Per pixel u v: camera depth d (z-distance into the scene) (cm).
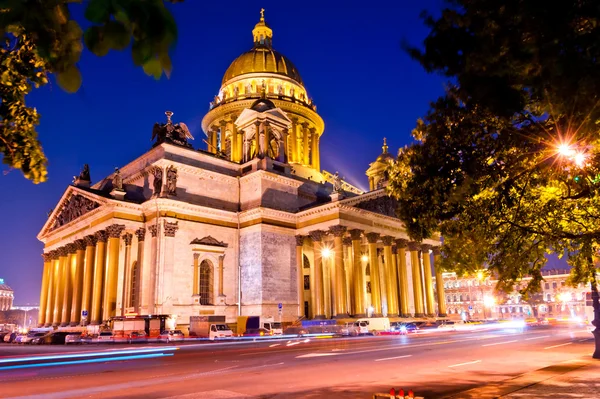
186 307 6381
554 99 920
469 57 960
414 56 1124
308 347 4175
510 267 1747
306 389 1955
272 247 7012
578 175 1420
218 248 6875
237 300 6938
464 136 1461
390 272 7744
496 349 3669
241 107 9688
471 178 1409
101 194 7044
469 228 1725
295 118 9950
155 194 6619
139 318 5719
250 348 4197
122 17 332
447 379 2184
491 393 1659
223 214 7062
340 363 2833
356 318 6875
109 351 4206
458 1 1029
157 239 6350
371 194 7600
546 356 3141
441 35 1051
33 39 366
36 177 605
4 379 2433
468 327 8644
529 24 800
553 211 1727
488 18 913
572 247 1922
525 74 903
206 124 10381
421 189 1609
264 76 10156
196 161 7238
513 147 1423
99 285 6594
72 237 7750
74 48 360
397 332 6619
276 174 7481
